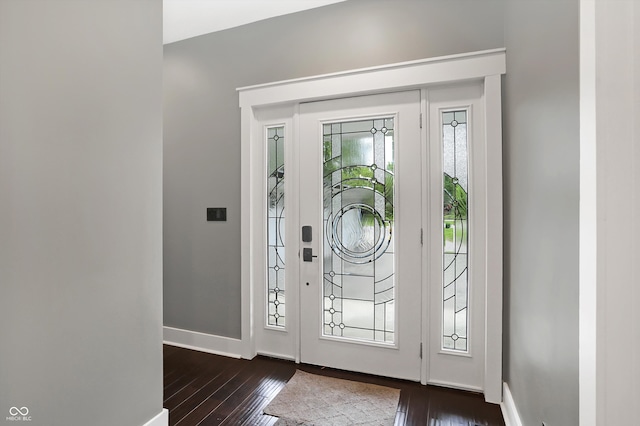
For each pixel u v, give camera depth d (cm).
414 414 194
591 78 72
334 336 251
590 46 72
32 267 117
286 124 263
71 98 129
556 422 109
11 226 111
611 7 69
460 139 222
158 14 167
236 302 274
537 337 134
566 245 99
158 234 169
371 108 239
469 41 213
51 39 122
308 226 255
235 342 274
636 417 68
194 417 192
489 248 207
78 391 132
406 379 232
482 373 215
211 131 281
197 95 286
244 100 267
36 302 118
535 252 137
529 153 146
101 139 140
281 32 259
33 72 116
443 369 225
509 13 192
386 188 238
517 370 173
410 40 226
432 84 221
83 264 133
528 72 147
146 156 162
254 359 267
